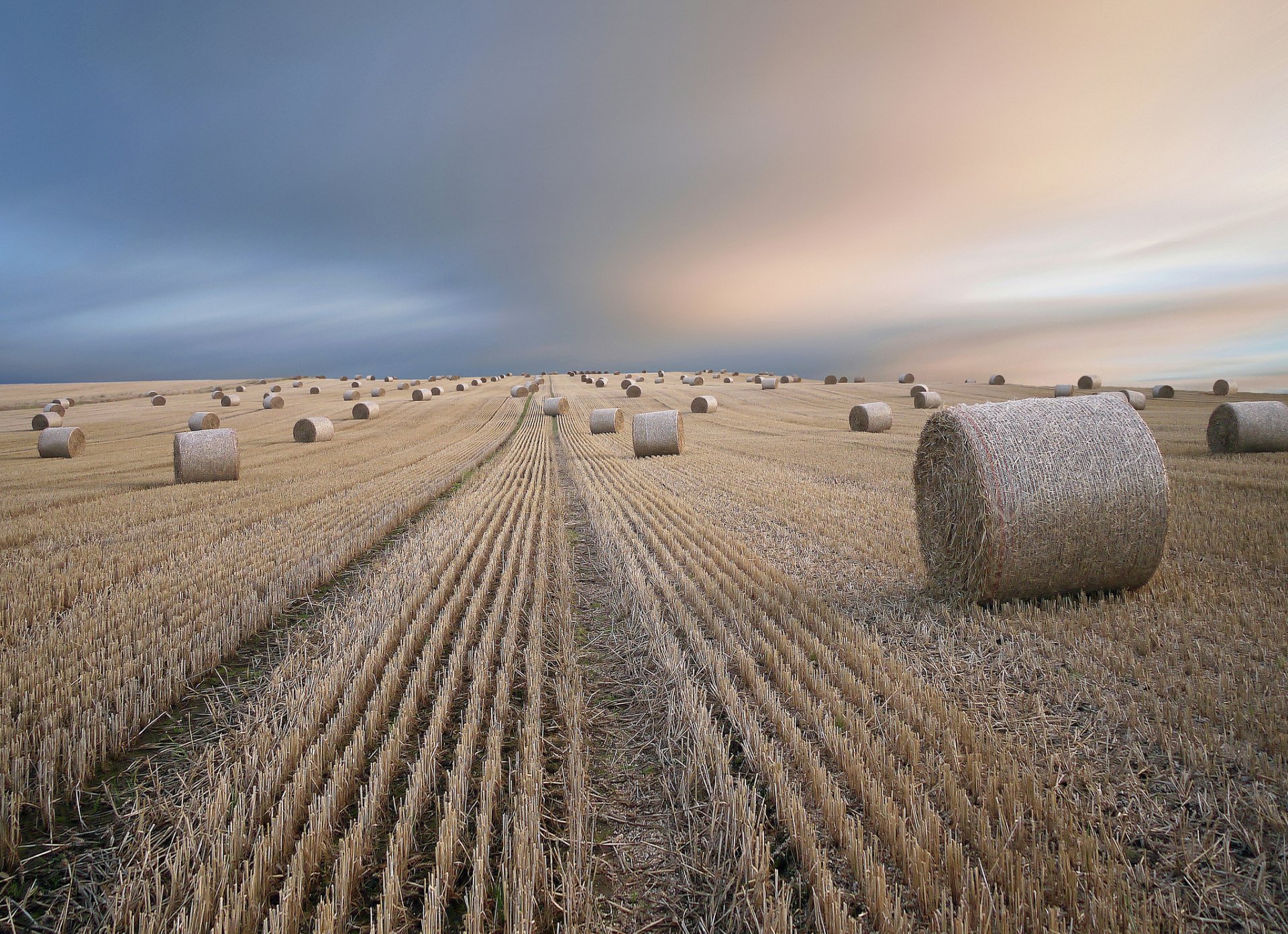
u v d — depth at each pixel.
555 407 40.34
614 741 3.99
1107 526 5.54
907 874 2.69
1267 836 2.82
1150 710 3.84
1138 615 5.25
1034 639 4.95
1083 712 3.89
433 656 4.91
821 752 3.59
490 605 6.53
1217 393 40.59
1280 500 9.26
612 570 7.47
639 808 3.32
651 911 2.66
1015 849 2.77
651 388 58.81
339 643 5.34
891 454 18.53
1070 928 2.34
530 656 4.94
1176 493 10.02
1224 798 3.06
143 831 3.13
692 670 4.82
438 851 2.74
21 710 4.14
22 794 3.33
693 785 3.40
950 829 2.94
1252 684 3.95
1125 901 2.45
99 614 6.02
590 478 15.81
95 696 4.30
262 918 2.57
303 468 18.84
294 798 3.20
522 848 2.76
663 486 13.79
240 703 4.49
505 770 3.59
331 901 2.54
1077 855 2.68
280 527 10.30
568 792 3.33
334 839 3.08
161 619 5.82
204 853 2.93
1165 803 3.07
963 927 2.30
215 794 3.31
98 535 9.84
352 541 9.11
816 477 14.25
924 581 6.68
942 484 6.19
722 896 2.66
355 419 40.62
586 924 2.51
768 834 3.02
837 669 4.39
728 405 42.88
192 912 2.48
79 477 17.81
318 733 3.97
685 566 7.42
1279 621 4.82
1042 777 3.27
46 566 7.83
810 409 39.31
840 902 2.47
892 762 3.23
